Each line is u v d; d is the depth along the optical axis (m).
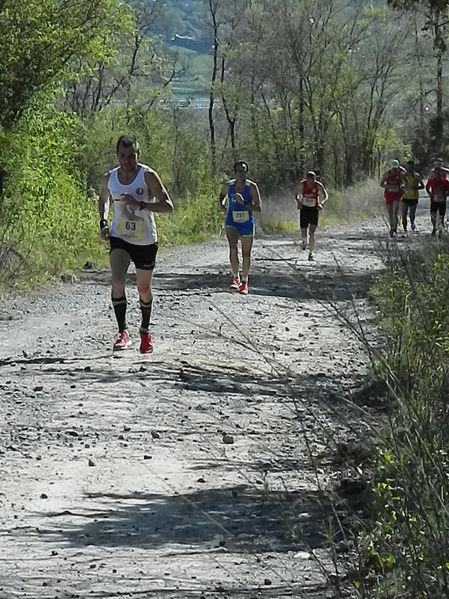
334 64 79.94
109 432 11.21
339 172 86.25
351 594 6.92
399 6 34.03
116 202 14.91
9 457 10.25
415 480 6.61
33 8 32.91
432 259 18.36
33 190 34.41
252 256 33.53
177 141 77.62
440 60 81.50
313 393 9.60
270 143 80.62
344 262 31.64
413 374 9.23
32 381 13.46
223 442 10.90
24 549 7.82
